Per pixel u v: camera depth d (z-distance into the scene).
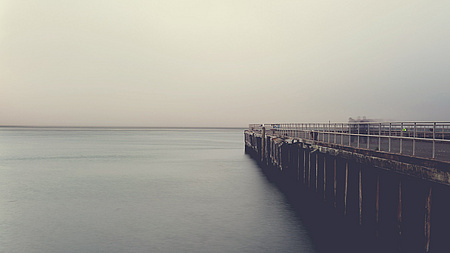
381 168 16.48
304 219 27.86
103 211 31.02
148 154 87.69
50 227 26.55
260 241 22.92
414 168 13.80
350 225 20.80
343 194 22.09
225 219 28.08
